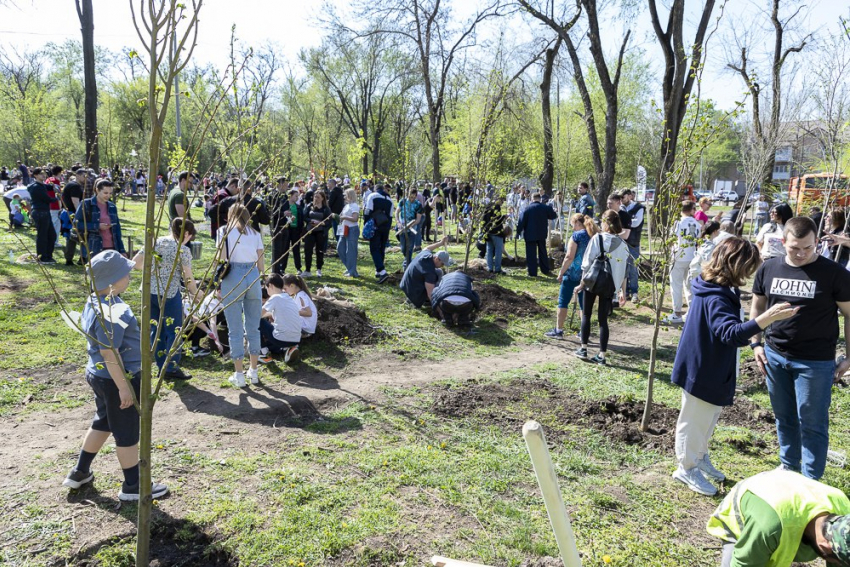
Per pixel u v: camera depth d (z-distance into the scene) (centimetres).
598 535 367
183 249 588
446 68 2548
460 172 2236
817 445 400
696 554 352
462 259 1492
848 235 887
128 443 371
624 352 803
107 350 344
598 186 1767
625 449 490
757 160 1499
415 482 422
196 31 254
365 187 1928
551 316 972
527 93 2434
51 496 388
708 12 1510
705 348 404
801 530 207
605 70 1694
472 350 787
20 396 550
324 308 826
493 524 375
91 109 1652
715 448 493
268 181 1032
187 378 616
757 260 391
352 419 537
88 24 1616
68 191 1109
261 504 386
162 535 353
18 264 1123
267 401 570
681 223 918
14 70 4659
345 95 4375
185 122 2917
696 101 499
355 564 333
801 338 400
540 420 546
